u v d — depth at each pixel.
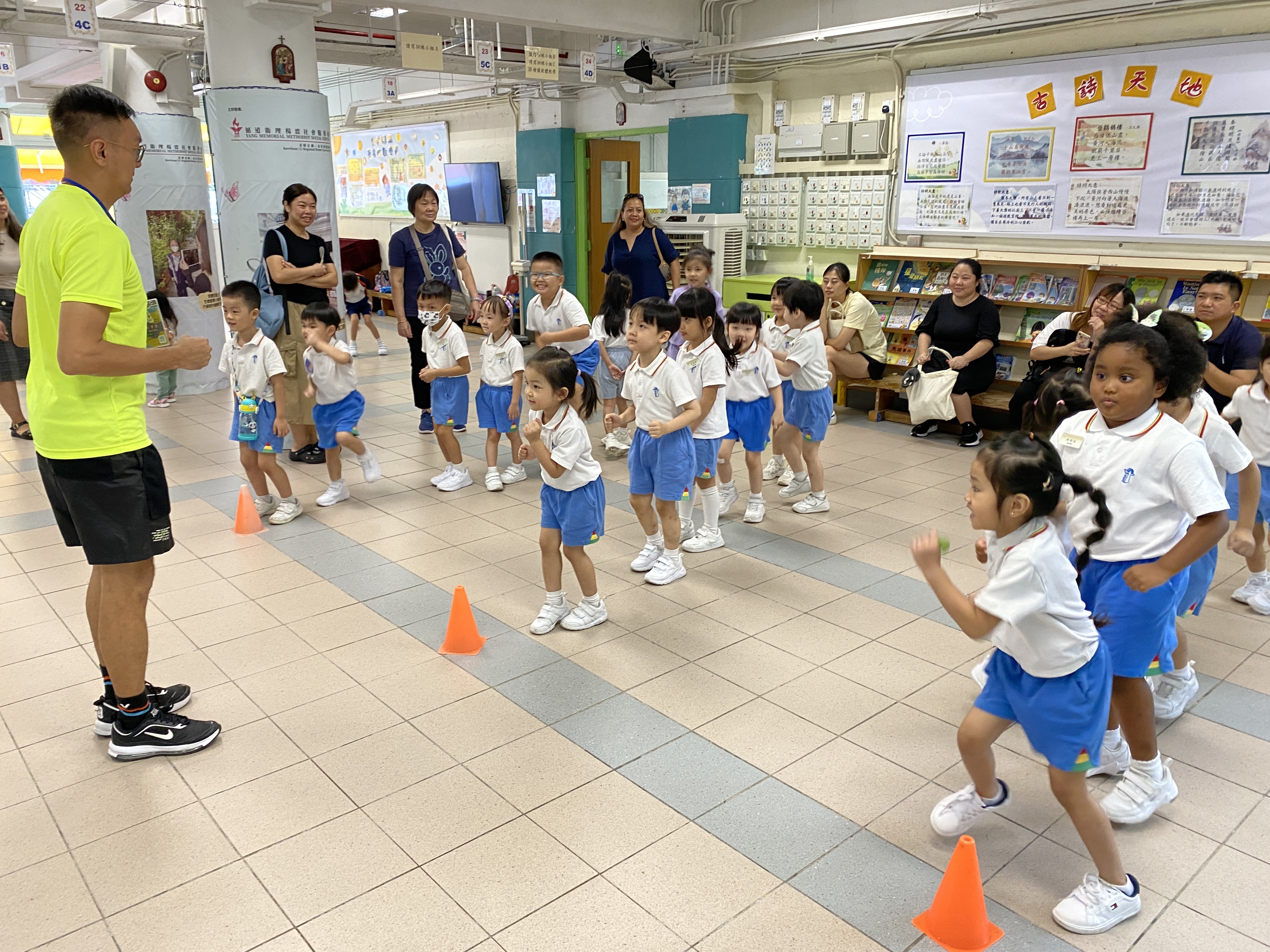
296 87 5.99
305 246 5.47
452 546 4.28
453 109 11.30
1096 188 5.88
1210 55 5.28
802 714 2.85
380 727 2.78
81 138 2.31
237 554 4.18
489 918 2.01
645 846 2.24
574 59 8.68
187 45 7.00
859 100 7.05
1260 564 3.54
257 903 2.06
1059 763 1.92
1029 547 1.83
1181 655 2.79
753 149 7.90
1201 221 5.48
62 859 2.21
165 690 2.86
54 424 2.37
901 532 4.46
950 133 6.54
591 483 3.25
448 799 2.43
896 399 6.92
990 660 2.07
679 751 2.65
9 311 5.92
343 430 4.74
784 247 7.89
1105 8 5.56
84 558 4.16
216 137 5.88
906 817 2.36
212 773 2.55
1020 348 6.29
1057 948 1.92
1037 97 6.04
